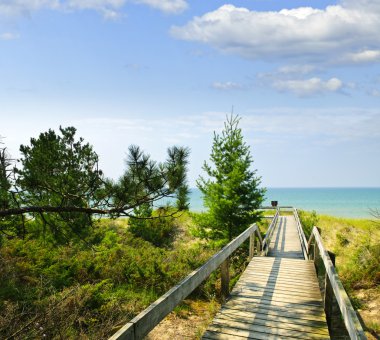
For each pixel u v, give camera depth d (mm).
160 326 7234
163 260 11312
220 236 16734
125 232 20266
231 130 17016
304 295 7203
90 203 6750
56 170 6215
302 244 14258
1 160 5738
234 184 16078
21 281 7988
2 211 5934
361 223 26328
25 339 5059
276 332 5402
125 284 9422
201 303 8797
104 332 6039
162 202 7000
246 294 7285
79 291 7324
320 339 5152
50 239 9195
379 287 9594
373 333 7133
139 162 6371
